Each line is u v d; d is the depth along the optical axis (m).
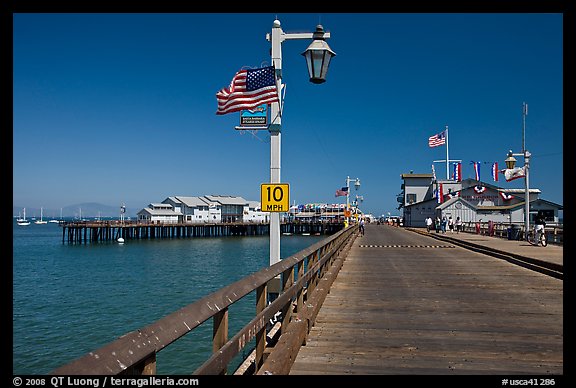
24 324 19.25
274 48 10.59
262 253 62.69
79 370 2.04
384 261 18.50
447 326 7.74
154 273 38.47
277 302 5.52
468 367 5.71
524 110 29.00
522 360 5.98
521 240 28.88
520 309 9.09
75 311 21.91
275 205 10.45
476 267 16.30
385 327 7.67
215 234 114.06
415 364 5.81
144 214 112.25
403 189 85.31
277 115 10.71
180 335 2.90
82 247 77.00
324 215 146.75
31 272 40.03
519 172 27.73
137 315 20.91
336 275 13.06
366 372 5.51
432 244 30.11
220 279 34.12
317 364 5.78
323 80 9.77
